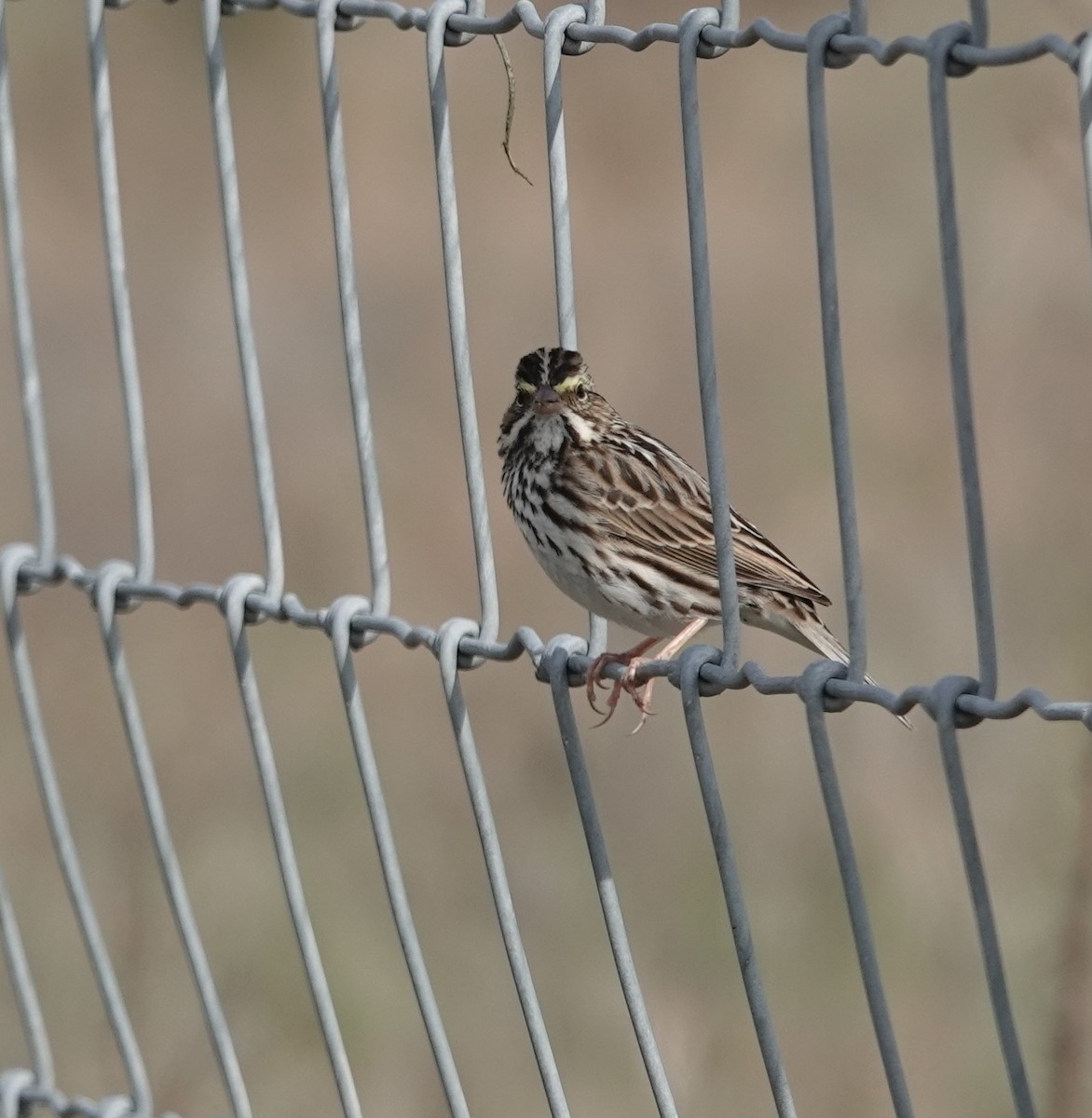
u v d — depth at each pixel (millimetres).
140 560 8383
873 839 13078
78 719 15000
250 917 13000
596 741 14492
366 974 12617
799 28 22391
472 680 15234
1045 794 12938
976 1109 11602
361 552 16750
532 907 13312
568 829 13859
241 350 7914
